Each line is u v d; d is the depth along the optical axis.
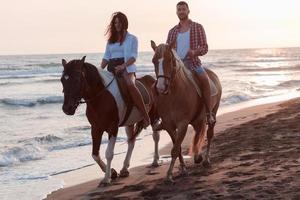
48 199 7.96
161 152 12.20
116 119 8.27
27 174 10.11
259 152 9.73
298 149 9.44
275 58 126.94
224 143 11.89
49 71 56.81
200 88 8.05
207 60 107.75
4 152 11.98
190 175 8.20
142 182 8.33
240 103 25.52
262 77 49.88
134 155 11.79
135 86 8.52
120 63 8.52
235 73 58.56
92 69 8.01
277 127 13.28
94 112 8.07
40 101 26.23
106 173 8.40
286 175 7.22
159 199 6.82
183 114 7.57
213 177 7.83
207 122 8.15
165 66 7.13
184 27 8.25
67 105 7.56
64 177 9.73
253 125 14.62
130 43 8.43
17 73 52.72
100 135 8.26
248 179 7.26
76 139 14.52
